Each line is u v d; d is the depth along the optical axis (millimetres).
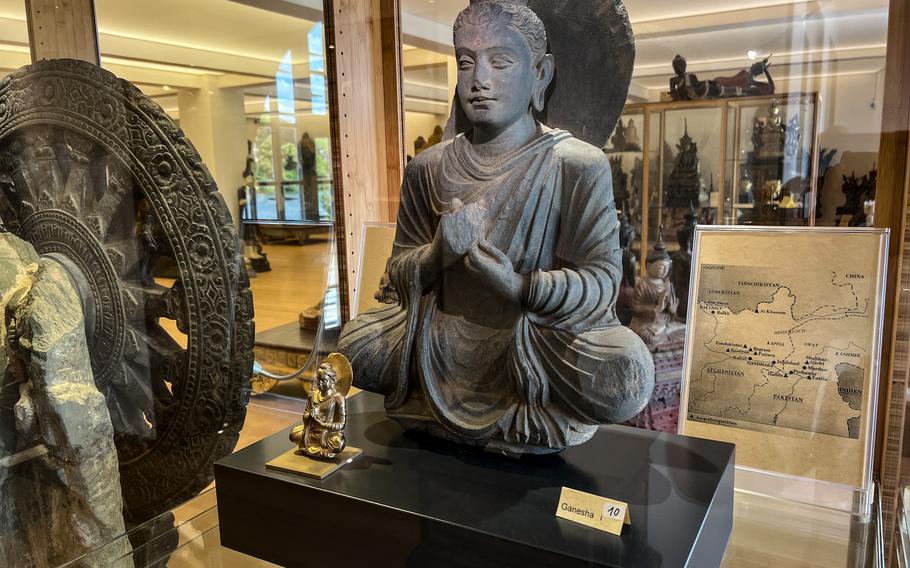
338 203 1942
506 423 1167
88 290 1623
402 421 1308
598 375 1082
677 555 921
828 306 1273
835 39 1406
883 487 1281
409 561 1062
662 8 1535
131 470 1670
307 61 2043
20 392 1375
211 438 1650
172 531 1498
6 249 1432
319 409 1227
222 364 1627
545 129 1237
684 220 1636
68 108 1632
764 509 1315
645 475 1163
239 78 2227
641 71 1625
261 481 1195
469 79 1187
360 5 1873
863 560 1178
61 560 1431
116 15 1799
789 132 1488
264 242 2301
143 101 1578
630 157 1664
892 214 1338
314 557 1166
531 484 1134
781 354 1312
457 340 1236
